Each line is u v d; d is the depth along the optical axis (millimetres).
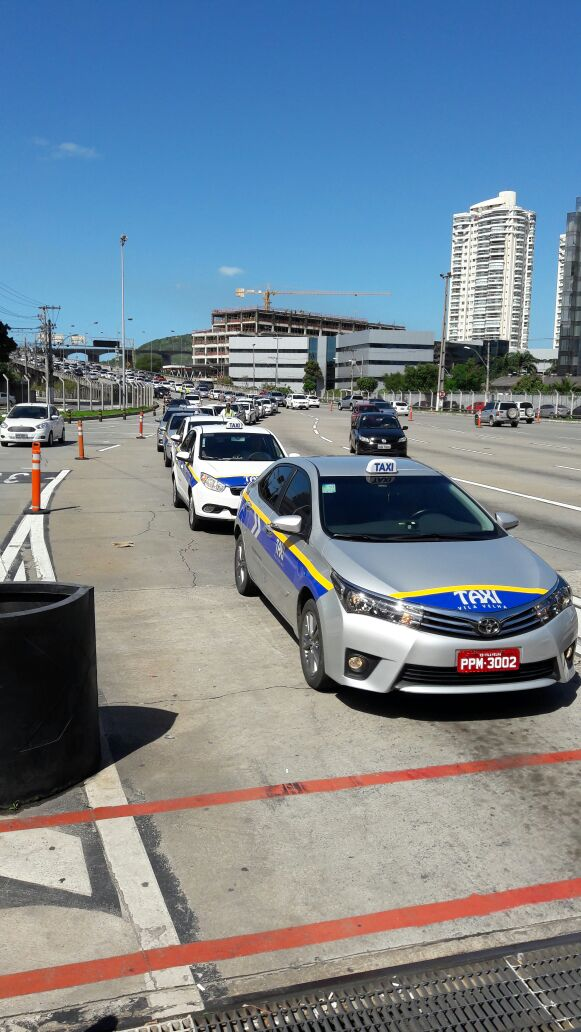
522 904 3365
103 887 3455
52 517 13258
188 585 8719
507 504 15266
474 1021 2846
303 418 61344
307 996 2908
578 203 106312
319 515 6184
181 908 3318
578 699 5559
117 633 6984
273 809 4102
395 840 3822
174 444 16641
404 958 3072
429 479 6789
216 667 6152
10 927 3197
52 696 4113
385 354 166375
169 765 4570
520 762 4617
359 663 5023
